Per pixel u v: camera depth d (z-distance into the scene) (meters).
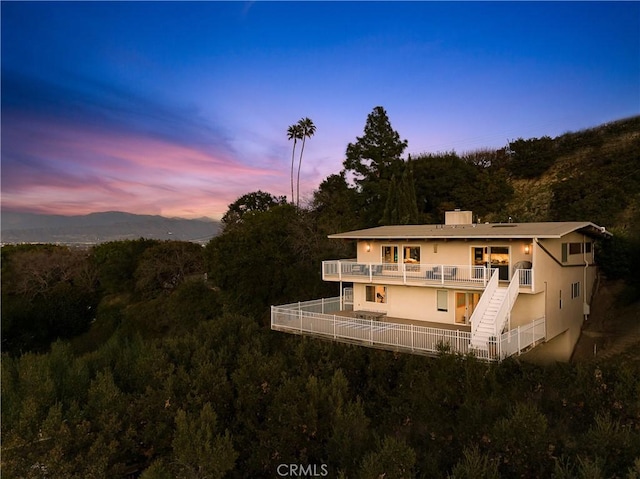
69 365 21.92
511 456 10.23
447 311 21.02
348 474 11.06
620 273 26.02
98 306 47.28
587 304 24.50
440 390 14.30
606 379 13.43
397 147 44.56
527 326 16.95
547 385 13.89
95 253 51.78
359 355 19.48
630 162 37.94
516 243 19.06
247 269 34.88
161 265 45.56
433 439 12.18
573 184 38.59
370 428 14.52
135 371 20.48
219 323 27.34
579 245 23.56
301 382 16.03
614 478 8.98
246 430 15.05
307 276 35.03
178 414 13.80
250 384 16.77
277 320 22.55
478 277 19.12
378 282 21.92
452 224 25.06
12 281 46.88
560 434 11.07
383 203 40.91
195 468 12.98
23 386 18.31
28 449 13.69
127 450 14.78
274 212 40.50
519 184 46.31
